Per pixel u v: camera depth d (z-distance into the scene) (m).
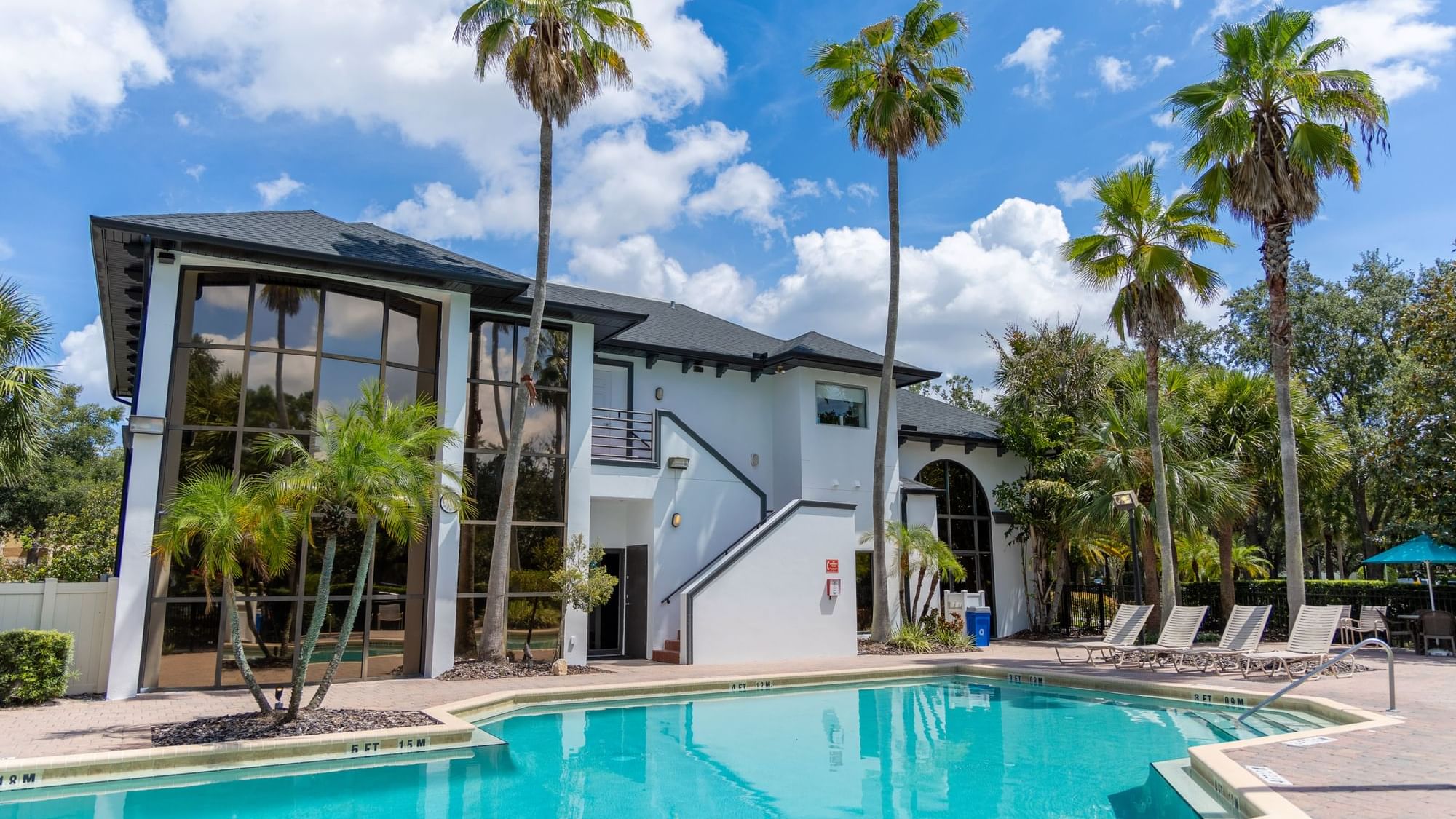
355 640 13.38
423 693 11.97
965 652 18.38
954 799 7.44
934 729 10.80
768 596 17.44
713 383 20.98
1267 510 26.03
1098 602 24.06
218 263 13.04
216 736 8.41
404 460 9.14
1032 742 9.95
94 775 7.52
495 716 11.45
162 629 12.08
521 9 14.21
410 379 14.59
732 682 13.73
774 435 21.62
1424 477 20.19
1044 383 23.23
